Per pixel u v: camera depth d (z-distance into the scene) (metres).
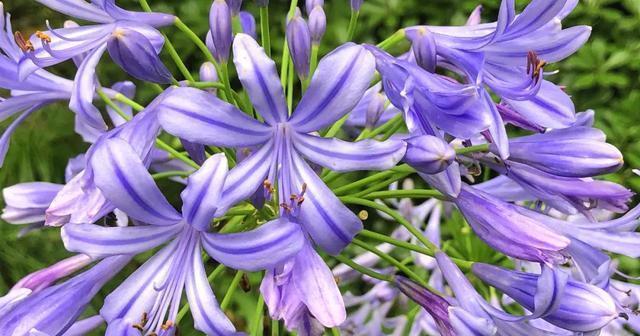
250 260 0.22
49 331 0.24
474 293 0.25
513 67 0.26
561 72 0.54
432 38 0.25
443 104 0.23
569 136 0.25
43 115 0.50
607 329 0.33
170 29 0.56
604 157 0.25
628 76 0.55
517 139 0.26
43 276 0.27
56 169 0.50
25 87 0.27
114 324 0.22
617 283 0.32
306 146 0.24
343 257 0.27
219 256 0.23
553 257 0.24
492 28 0.26
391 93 0.24
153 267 0.24
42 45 0.25
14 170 0.48
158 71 0.24
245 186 0.23
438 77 0.24
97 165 0.22
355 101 0.22
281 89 0.23
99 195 0.23
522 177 0.26
